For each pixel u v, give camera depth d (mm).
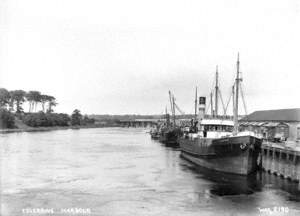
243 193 41062
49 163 64750
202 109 72688
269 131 87375
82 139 137000
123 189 43250
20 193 40906
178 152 88375
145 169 58688
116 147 102125
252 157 51688
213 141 55562
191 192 41500
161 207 35500
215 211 34062
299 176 43594
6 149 87688
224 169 53812
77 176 51719
